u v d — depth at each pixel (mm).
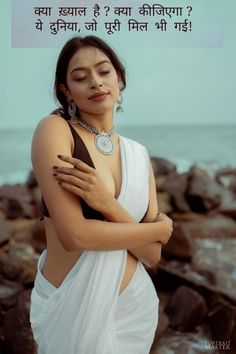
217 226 6055
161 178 6961
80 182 1807
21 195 6188
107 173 1972
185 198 6441
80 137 1970
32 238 5281
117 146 2064
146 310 2033
